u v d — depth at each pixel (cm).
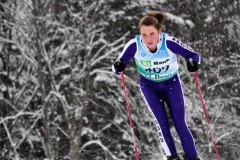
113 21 1895
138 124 1895
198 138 1895
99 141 1800
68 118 1792
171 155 596
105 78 1845
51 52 1823
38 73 1742
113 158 1788
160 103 615
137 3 1944
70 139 1786
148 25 544
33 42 1747
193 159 590
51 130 1848
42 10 1748
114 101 1892
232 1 2175
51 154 1752
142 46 579
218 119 1947
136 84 1853
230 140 1958
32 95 1777
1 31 1817
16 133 1877
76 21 1839
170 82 610
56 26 1872
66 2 1855
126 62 601
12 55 1858
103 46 1794
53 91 1727
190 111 1895
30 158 1955
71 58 1802
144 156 1931
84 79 1820
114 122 1909
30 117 1892
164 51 577
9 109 1828
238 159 1948
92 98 1928
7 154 1822
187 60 586
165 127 601
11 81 1841
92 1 1847
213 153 1872
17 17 1745
